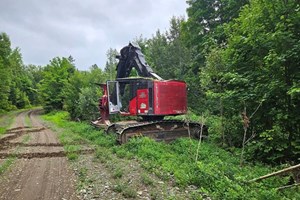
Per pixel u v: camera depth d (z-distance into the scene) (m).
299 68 10.20
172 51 34.75
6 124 29.02
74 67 54.38
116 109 16.80
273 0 10.45
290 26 10.17
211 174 8.20
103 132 17.14
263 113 11.63
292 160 10.69
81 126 22.22
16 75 76.06
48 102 50.81
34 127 25.77
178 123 15.56
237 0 23.67
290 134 10.69
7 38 59.12
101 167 9.79
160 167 9.39
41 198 6.91
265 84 10.77
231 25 14.12
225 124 13.86
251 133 12.73
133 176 8.47
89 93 27.89
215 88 13.92
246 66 12.16
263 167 10.58
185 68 32.50
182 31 31.47
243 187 7.87
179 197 6.82
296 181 9.02
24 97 72.50
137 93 15.40
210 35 26.09
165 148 12.59
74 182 8.17
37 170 9.61
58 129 23.23
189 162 10.15
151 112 14.67
